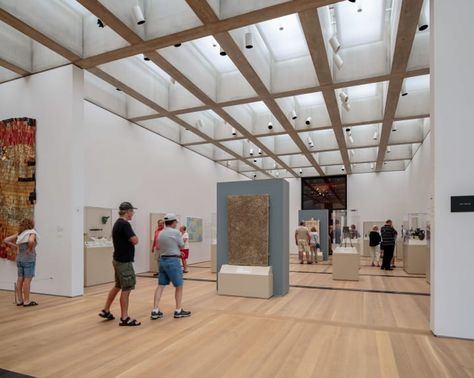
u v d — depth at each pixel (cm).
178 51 674
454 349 379
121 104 955
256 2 491
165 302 611
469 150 416
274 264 691
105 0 493
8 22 534
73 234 649
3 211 724
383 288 767
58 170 668
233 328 455
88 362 343
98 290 721
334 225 1330
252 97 787
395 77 673
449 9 433
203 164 1438
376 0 566
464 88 422
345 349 380
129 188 979
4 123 734
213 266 1052
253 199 706
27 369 327
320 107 994
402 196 1730
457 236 418
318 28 531
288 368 330
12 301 608
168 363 341
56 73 683
